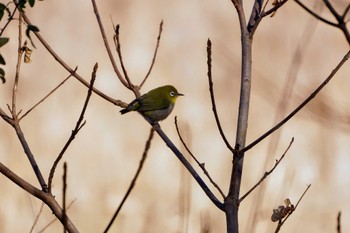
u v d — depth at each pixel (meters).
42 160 16.14
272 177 15.41
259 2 5.04
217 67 20.17
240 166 4.50
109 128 18.06
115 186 15.70
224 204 4.39
